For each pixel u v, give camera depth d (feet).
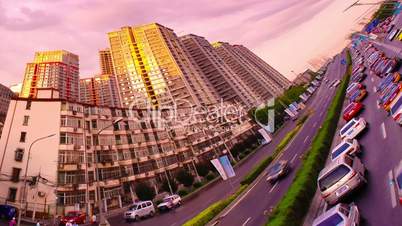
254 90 518.78
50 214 130.21
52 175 139.03
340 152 64.90
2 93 484.33
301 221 48.75
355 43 357.41
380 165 51.83
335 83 270.05
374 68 149.79
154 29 435.53
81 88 596.29
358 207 42.14
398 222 33.22
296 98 366.84
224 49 605.73
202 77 424.87
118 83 403.75
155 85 392.27
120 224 121.60
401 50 138.31
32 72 563.89
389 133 63.98
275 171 96.94
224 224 76.74
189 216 110.11
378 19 326.65
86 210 141.59
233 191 131.23
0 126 192.03
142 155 193.06
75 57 632.38
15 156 141.49
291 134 163.53
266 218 64.03
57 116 152.97
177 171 208.64
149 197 162.81
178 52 428.15
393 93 76.28
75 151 150.71
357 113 99.96
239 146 257.14
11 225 94.89
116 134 184.75
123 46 423.64
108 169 166.20
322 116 171.42
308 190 57.57
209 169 215.92
